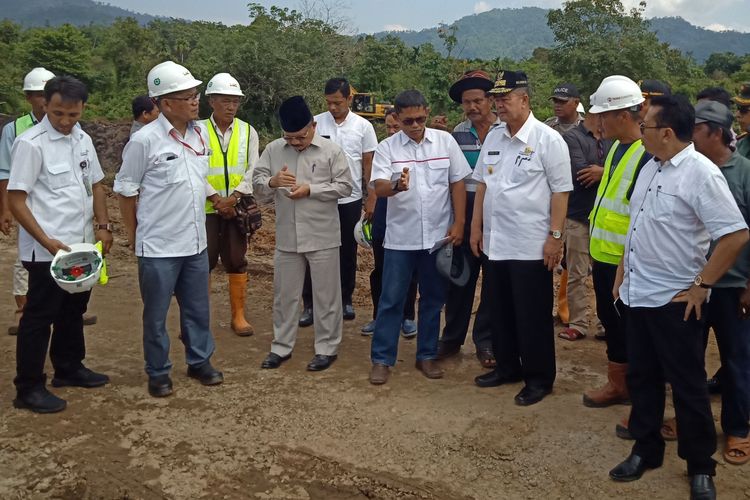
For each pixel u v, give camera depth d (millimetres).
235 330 5715
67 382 4590
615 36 18844
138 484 3494
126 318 6102
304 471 3613
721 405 4105
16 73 22812
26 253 4082
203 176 4512
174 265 4402
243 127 5488
